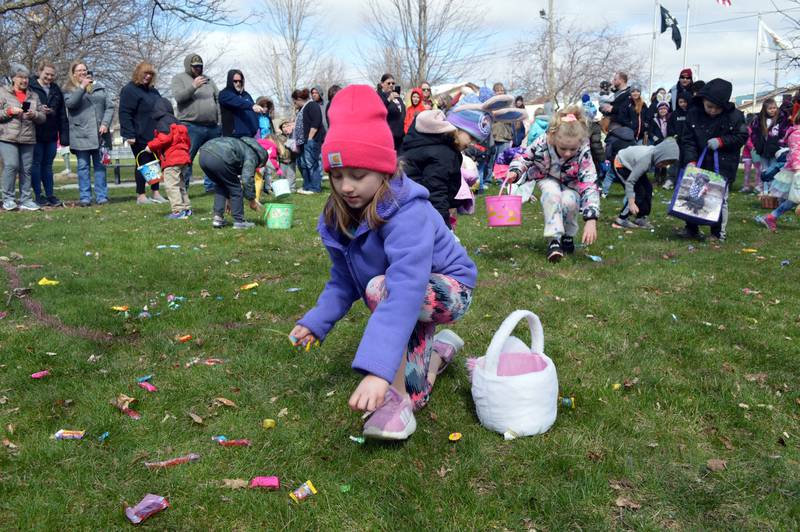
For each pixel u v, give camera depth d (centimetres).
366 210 242
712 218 688
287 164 1336
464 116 429
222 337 374
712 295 471
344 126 229
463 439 260
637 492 228
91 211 930
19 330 378
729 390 306
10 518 209
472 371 278
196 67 1084
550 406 265
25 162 937
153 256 587
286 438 262
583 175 551
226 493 225
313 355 346
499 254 615
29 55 1536
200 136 1123
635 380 317
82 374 320
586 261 588
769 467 242
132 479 231
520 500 222
